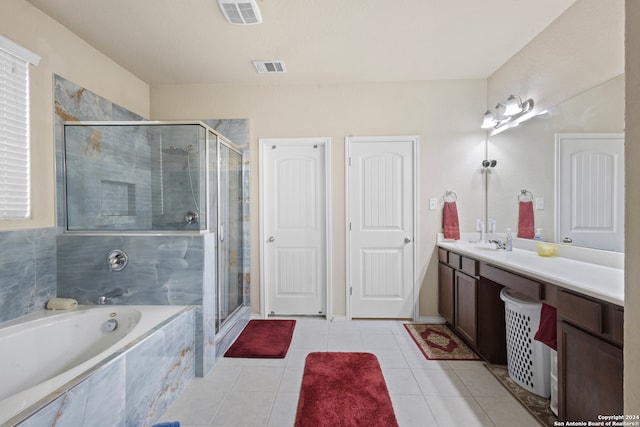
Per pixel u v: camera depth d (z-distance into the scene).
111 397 1.32
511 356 1.97
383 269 3.09
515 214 2.57
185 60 2.61
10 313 1.77
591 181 1.83
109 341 1.95
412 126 3.03
